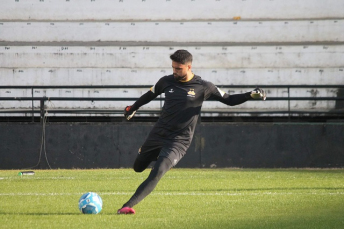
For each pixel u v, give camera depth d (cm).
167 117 2258
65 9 7412
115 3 7431
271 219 2144
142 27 7356
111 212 2356
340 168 5562
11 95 6938
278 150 5600
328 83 7044
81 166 5606
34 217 2200
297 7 7369
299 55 7188
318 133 5603
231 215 2266
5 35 7262
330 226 1959
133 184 3828
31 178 4359
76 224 1989
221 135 5600
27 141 5600
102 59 7175
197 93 2259
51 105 6862
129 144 5619
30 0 7381
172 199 2877
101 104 6906
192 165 5588
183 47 7244
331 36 7300
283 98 5916
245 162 5597
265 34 7331
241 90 7019
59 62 7156
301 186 3609
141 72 7112
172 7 7431
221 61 7231
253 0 7412
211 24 7350
